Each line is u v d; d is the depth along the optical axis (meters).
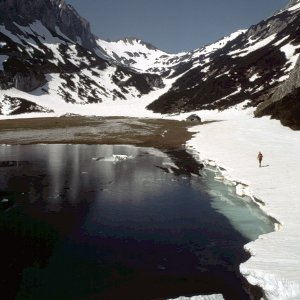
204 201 31.94
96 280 18.58
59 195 33.34
